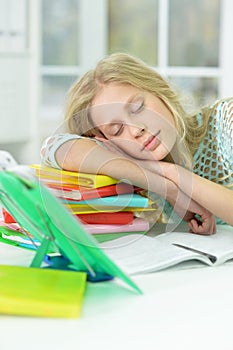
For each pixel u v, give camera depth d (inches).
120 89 50.4
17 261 42.6
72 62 182.2
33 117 159.0
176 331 30.1
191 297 35.3
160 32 166.9
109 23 177.9
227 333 29.9
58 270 37.4
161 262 40.9
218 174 59.9
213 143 59.6
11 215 43.8
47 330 30.0
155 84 52.6
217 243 46.3
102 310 32.8
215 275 39.9
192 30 161.9
